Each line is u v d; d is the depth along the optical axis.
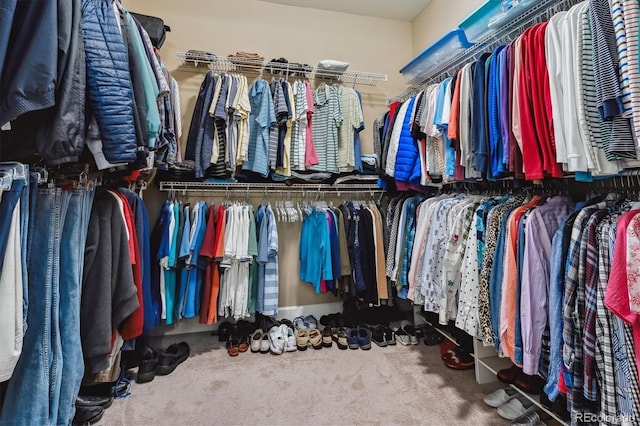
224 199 2.65
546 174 1.29
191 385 1.76
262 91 2.42
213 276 2.28
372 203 2.74
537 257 1.28
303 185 2.63
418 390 1.69
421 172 2.08
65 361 1.14
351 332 2.32
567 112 1.12
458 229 1.72
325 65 2.68
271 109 2.38
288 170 2.45
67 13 0.89
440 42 2.07
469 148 1.61
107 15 1.02
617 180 1.42
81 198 1.24
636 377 0.94
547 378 1.23
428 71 2.33
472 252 1.58
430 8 2.88
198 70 2.62
